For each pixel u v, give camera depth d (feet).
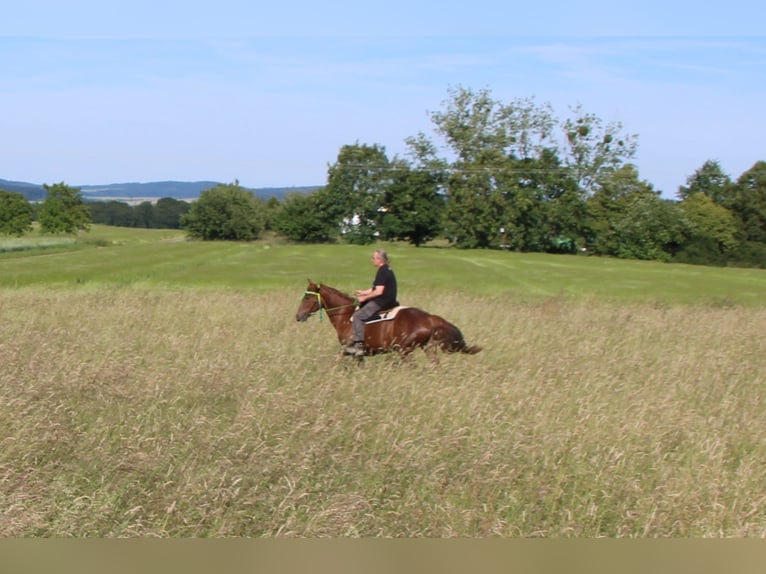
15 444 30.22
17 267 183.52
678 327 69.41
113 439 32.76
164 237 431.43
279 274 173.37
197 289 114.42
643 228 293.84
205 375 41.55
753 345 60.80
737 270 233.35
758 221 315.37
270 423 33.68
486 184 309.01
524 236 307.37
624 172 313.73
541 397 38.22
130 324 61.67
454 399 36.58
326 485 28.66
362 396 37.83
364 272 185.06
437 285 149.69
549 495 27.99
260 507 27.07
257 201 408.46
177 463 29.91
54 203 420.36
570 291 149.89
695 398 41.37
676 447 32.96
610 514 27.22
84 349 49.42
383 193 338.75
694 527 26.00
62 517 25.62
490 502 27.32
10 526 24.72
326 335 58.03
